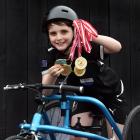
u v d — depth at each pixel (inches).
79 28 206.8
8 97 316.2
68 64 209.6
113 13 325.4
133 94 326.0
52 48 221.0
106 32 325.1
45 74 204.8
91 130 211.0
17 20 319.9
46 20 209.0
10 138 173.8
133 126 323.6
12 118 316.2
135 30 326.6
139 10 326.3
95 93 224.7
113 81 227.0
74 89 185.5
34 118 181.6
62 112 194.7
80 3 323.3
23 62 319.6
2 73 317.4
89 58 218.4
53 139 200.2
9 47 319.0
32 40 320.5
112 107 233.0
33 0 320.8
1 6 318.3
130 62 326.3
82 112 225.5
